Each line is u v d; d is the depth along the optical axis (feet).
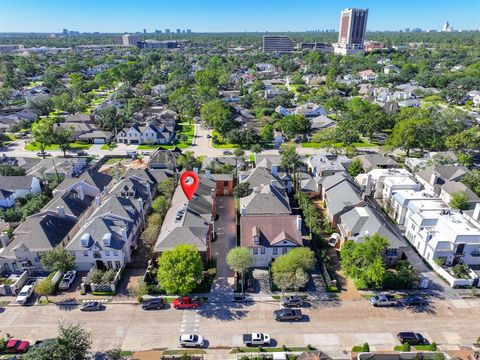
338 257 233.76
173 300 196.54
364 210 244.83
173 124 534.78
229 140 468.75
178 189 286.05
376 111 490.08
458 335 173.99
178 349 165.89
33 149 448.24
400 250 220.64
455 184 298.35
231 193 316.19
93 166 392.88
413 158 396.78
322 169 328.49
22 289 200.03
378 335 173.58
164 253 195.31
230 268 221.25
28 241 219.20
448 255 219.41
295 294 200.44
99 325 179.73
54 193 292.81
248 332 175.52
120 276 212.84
